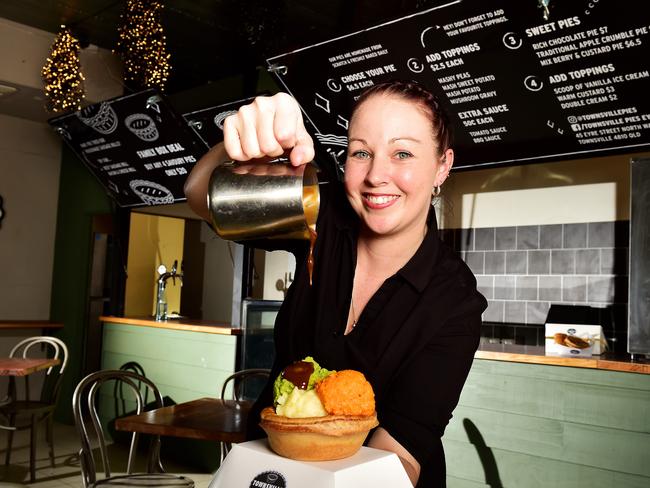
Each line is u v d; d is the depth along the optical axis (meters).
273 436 0.69
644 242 3.00
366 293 1.07
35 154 6.51
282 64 3.51
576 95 2.81
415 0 3.92
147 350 5.08
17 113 6.20
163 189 5.30
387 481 0.70
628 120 2.78
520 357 3.06
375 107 0.92
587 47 2.63
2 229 6.27
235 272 4.59
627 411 2.75
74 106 5.24
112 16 4.75
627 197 3.66
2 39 4.96
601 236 3.75
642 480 2.69
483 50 2.86
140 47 4.21
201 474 4.47
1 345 6.16
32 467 4.18
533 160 3.17
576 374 2.90
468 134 3.26
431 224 1.10
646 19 2.43
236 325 4.54
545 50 2.73
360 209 0.97
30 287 6.45
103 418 5.43
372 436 0.93
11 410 4.28
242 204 0.87
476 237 4.28
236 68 5.54
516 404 3.08
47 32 5.22
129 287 7.17
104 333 5.55
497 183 4.20
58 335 6.36
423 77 3.14
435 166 0.97
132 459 2.86
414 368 0.96
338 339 1.03
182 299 7.64
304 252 1.12
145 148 5.04
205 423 2.79
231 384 4.40
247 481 0.70
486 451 3.16
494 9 2.70
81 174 6.36
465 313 0.99
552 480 2.95
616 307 3.66
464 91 3.07
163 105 4.46
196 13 4.43
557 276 3.91
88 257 6.14
